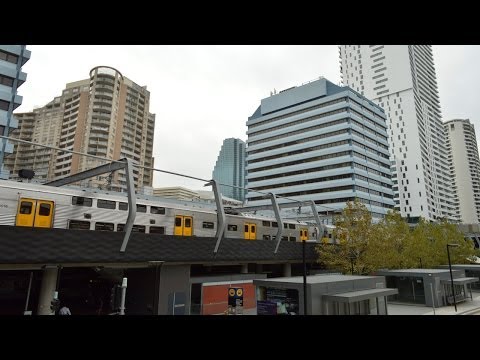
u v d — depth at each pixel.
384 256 30.12
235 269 35.41
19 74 50.28
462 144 193.00
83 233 19.12
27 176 26.59
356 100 96.31
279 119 106.94
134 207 20.28
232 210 36.31
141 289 24.23
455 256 45.03
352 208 31.22
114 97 106.69
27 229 17.30
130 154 110.62
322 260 32.97
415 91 130.12
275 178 102.19
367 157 94.38
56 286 20.22
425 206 117.25
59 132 110.56
